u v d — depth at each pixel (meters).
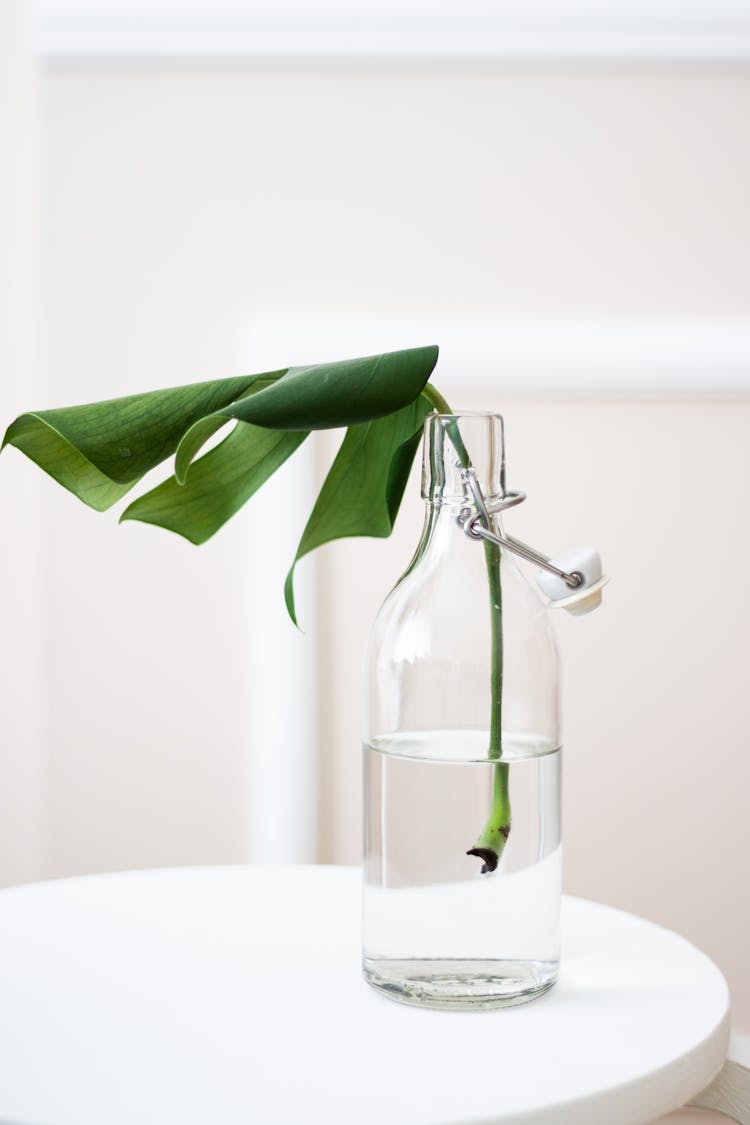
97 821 1.40
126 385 1.37
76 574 1.38
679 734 1.37
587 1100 0.78
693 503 1.35
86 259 1.37
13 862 1.40
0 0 1.37
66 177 1.37
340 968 0.91
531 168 1.35
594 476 1.35
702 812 1.37
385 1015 0.86
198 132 1.36
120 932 0.95
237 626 1.38
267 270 1.36
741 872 1.37
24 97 1.37
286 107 1.35
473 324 1.35
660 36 1.33
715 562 1.36
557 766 0.88
